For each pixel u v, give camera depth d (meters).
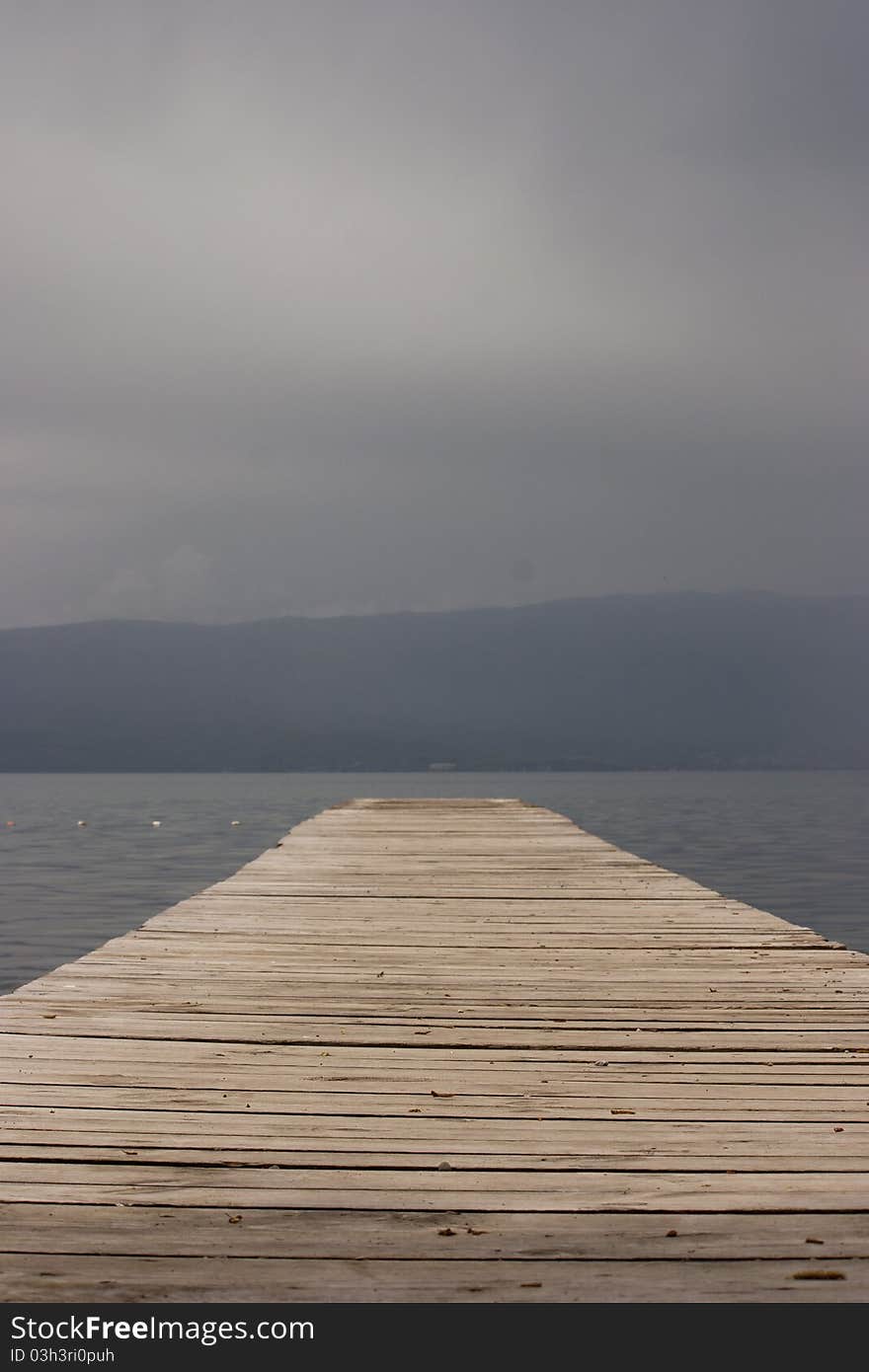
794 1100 3.91
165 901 17.53
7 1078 4.07
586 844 12.65
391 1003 5.29
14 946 13.02
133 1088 3.98
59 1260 2.71
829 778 164.00
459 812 17.75
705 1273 2.67
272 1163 3.32
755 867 23.36
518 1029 4.84
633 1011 5.18
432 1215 2.97
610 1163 3.33
